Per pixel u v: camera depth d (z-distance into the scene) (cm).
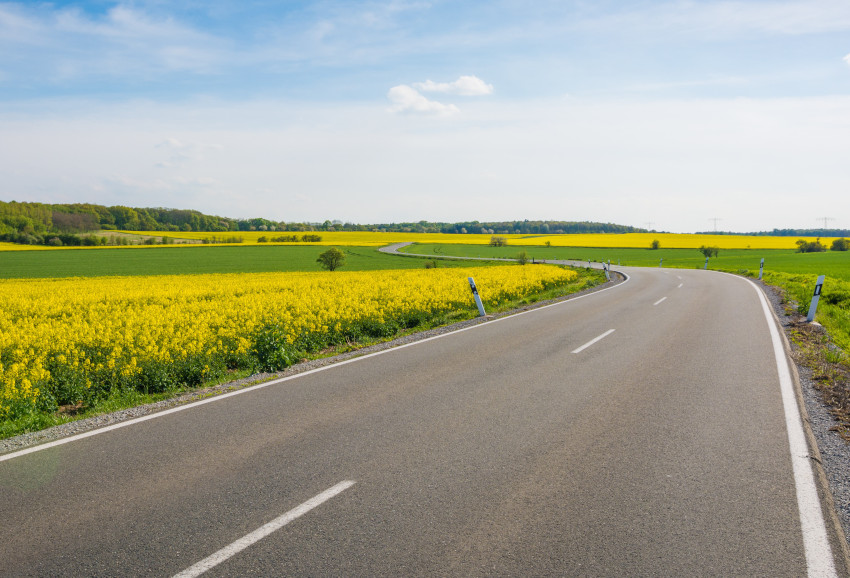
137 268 5841
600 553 331
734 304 1645
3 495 418
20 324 1551
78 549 342
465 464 464
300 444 516
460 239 15000
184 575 314
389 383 747
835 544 337
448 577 308
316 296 1914
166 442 527
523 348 992
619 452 486
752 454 477
